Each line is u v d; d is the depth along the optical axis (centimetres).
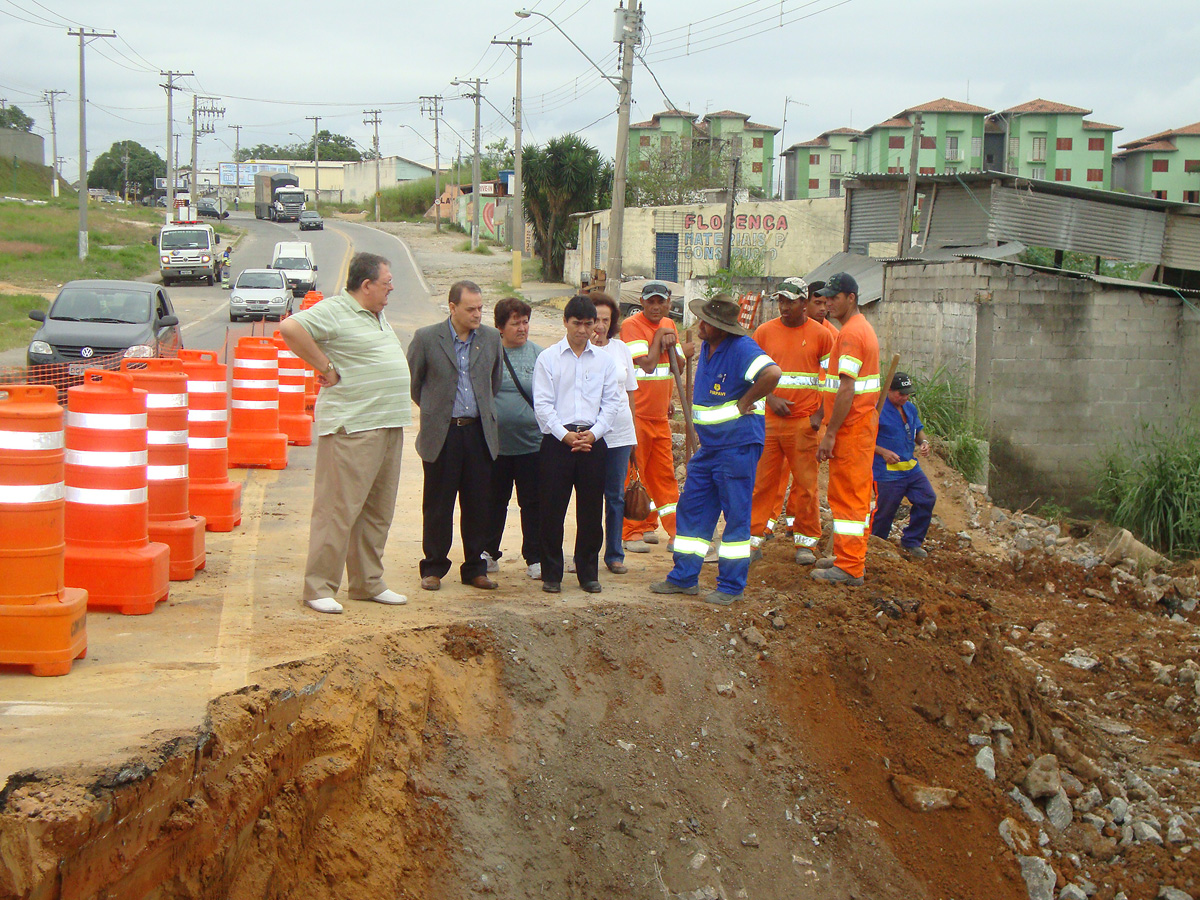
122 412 545
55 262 4250
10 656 427
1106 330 1370
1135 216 1673
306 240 6481
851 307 684
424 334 636
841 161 8000
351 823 450
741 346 651
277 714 421
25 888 299
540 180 4809
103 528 544
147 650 478
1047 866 553
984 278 1338
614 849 520
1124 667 828
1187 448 1296
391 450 595
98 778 326
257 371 1073
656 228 3841
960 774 593
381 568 609
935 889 545
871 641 635
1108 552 1123
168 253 4012
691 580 676
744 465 657
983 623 681
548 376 652
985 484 1286
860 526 695
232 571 664
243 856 397
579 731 555
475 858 480
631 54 2256
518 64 4325
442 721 516
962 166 6656
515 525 921
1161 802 628
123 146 13012
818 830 557
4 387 444
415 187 9900
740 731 589
